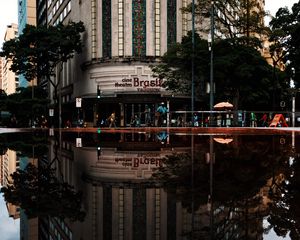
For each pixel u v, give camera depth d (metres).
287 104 42.78
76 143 15.48
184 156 8.84
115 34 43.22
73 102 52.50
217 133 20.77
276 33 30.97
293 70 34.22
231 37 31.56
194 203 3.95
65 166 7.70
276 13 33.03
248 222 3.19
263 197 4.20
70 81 56.78
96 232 3.05
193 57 30.98
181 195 4.39
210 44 28.73
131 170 6.75
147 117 42.78
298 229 2.98
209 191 4.59
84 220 3.46
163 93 42.22
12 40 45.56
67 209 3.91
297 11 32.09
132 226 3.19
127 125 43.94
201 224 3.17
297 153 9.20
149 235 2.92
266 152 9.47
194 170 6.46
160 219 3.38
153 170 6.62
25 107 52.66
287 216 3.37
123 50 43.00
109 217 3.52
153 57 42.72
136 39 43.06
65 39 44.75
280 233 2.88
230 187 4.84
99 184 5.37
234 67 30.33
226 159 8.09
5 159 9.45
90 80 45.81
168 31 43.69
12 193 4.82
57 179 5.95
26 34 44.75
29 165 8.05
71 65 56.00
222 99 38.34
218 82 31.75
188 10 33.22
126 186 5.12
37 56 45.44
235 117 32.25
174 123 37.44
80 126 45.34
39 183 5.59
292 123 32.12
